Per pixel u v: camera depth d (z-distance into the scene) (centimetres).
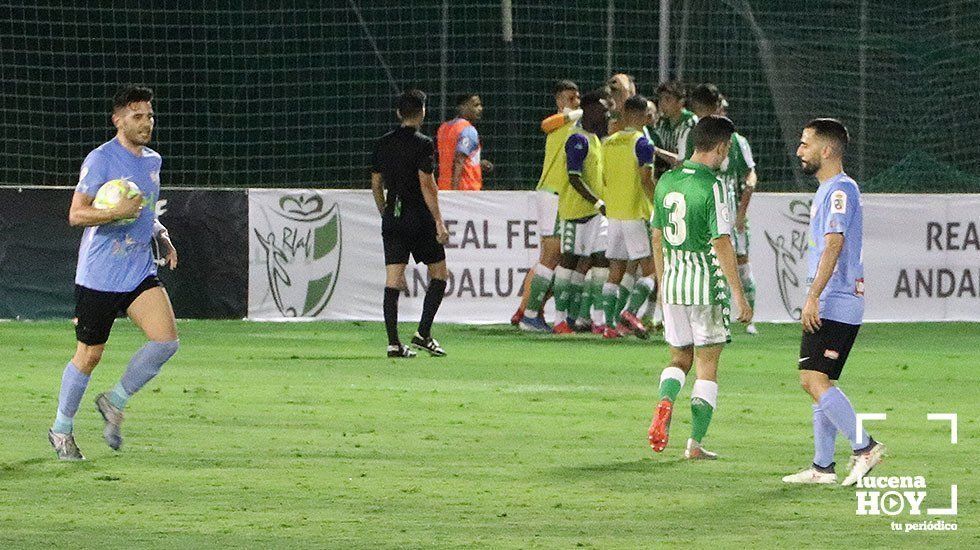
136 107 2869
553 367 4519
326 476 2697
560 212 5612
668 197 2930
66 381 2852
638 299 5406
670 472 2783
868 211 6234
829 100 8519
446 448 3022
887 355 5034
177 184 9088
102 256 2859
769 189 8562
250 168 9181
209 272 5959
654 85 8606
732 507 2458
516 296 6072
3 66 8375
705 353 2936
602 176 5519
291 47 9256
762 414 3584
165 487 2581
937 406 3753
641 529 2277
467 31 9094
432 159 4703
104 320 2869
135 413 3459
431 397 3791
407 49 9150
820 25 8588
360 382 4084
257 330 5628
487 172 6819
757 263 6159
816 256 2712
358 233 6028
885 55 8488
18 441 3059
